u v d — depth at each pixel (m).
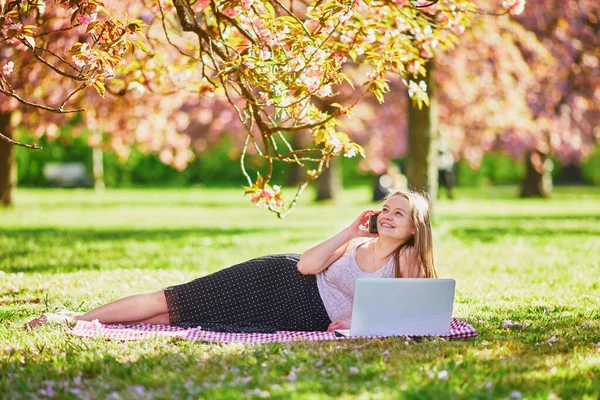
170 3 9.52
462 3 8.30
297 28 7.30
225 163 47.34
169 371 5.29
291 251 14.22
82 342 6.06
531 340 6.33
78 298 8.42
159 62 9.97
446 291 6.26
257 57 7.30
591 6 25.05
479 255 13.07
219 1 7.69
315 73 7.18
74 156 43.34
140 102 18.75
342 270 6.62
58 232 17.45
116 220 21.78
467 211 26.14
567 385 4.96
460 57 20.94
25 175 42.78
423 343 6.05
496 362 5.49
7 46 12.38
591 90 28.12
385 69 7.30
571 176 49.75
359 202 31.31
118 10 13.52
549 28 24.92
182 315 6.64
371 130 29.31
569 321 7.23
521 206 28.86
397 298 6.21
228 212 25.61
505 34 21.34
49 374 5.25
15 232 17.30
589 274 10.70
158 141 22.45
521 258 12.60
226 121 29.67
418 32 8.41
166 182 46.66
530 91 26.83
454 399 4.60
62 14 11.85
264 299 6.64
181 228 19.17
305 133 30.64
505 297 8.82
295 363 5.40
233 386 4.89
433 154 17.62
